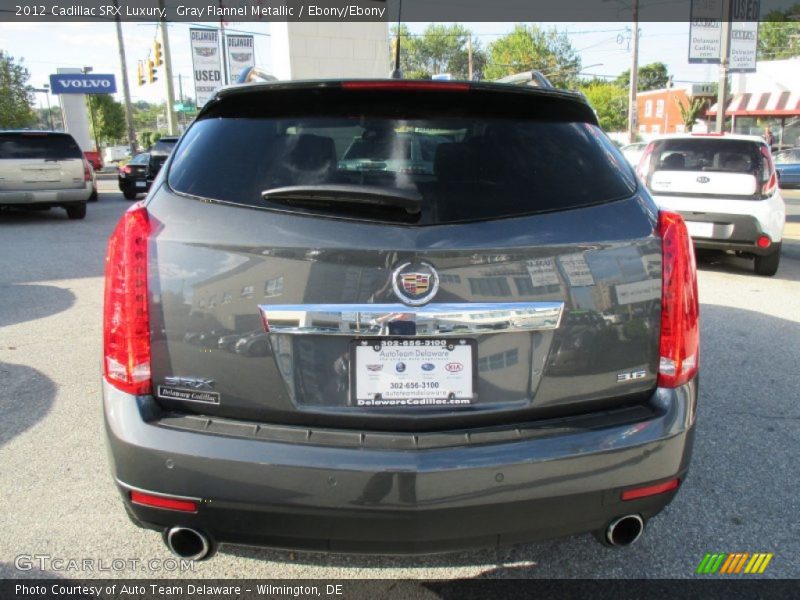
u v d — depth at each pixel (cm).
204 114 233
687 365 217
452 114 225
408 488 191
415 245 196
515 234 202
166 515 200
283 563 265
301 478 191
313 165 213
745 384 457
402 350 200
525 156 219
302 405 201
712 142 839
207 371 201
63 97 4175
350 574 259
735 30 2011
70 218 1398
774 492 319
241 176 211
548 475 198
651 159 870
